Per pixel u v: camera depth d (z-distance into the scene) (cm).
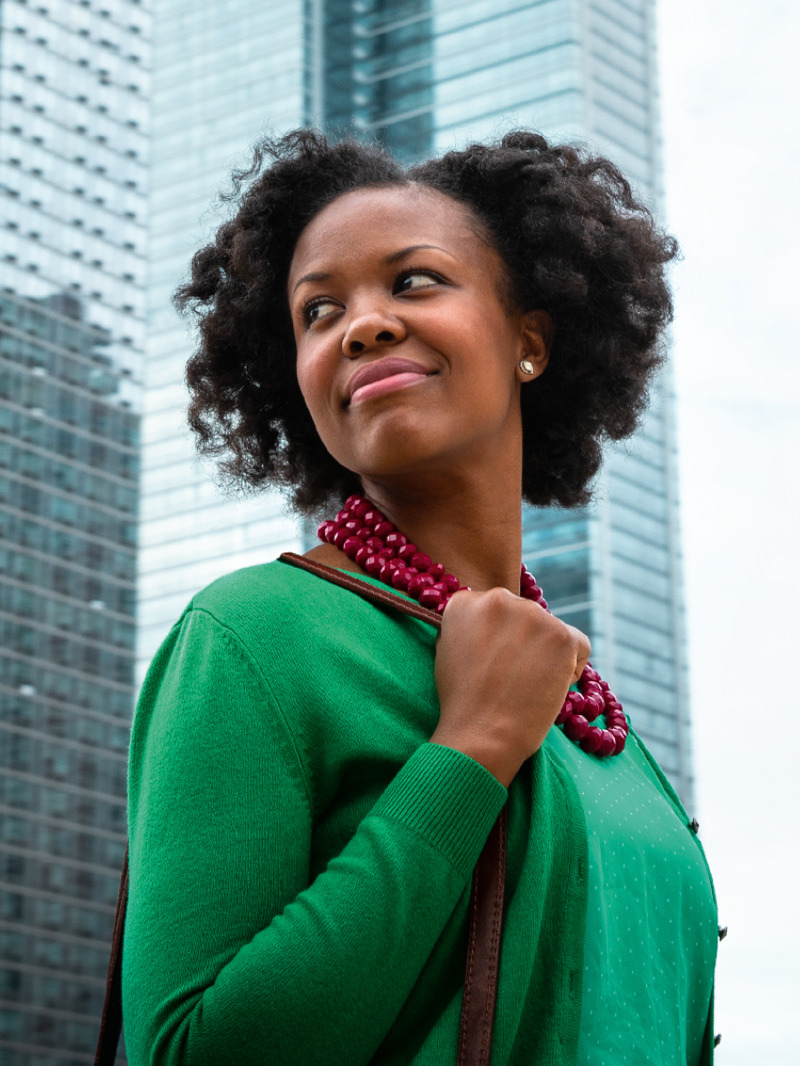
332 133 254
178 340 8412
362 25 8475
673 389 7806
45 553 6888
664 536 7362
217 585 193
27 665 6669
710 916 205
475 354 214
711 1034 208
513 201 240
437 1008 172
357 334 209
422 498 224
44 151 7469
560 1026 173
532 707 180
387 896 164
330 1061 159
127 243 7669
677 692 7062
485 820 171
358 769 179
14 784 6462
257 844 169
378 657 189
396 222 221
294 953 160
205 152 8606
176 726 177
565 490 275
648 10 8412
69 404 7200
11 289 7169
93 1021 6359
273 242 248
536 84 7819
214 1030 157
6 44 7462
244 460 275
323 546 229
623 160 7844
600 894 186
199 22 8912
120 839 6712
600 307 252
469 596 191
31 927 6322
